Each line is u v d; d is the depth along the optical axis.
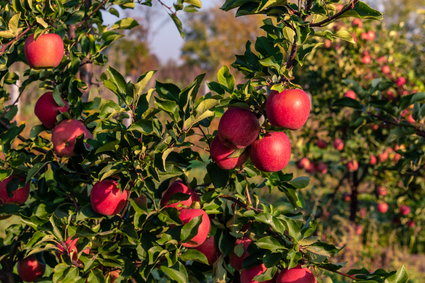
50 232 1.45
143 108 1.51
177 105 1.47
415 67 4.15
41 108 1.63
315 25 1.47
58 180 1.56
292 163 3.90
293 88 1.43
